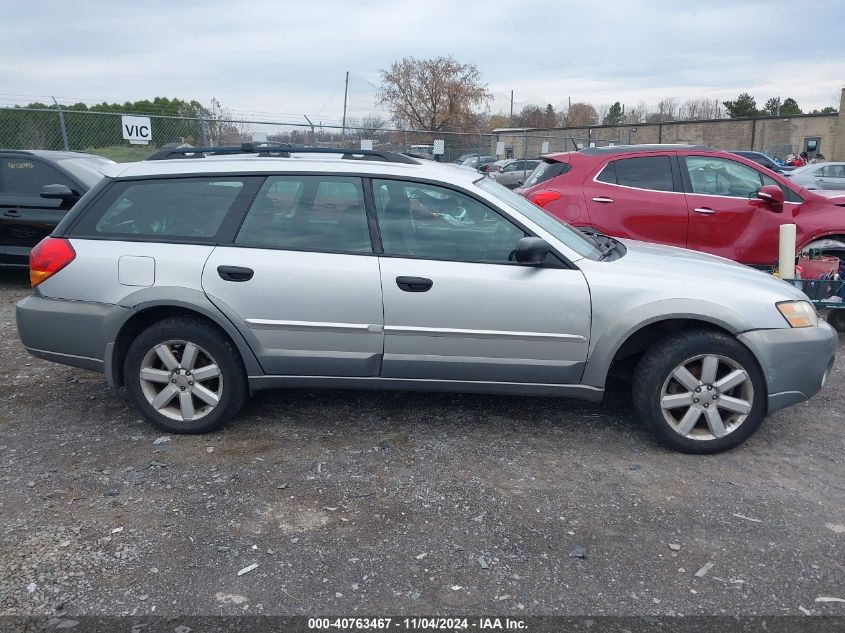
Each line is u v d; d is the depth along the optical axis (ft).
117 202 14.89
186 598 9.62
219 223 14.48
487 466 13.47
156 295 14.16
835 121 142.20
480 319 13.83
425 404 16.52
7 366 19.35
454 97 145.38
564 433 14.99
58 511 11.82
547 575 10.16
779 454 14.11
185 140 51.16
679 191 25.16
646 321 13.60
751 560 10.53
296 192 14.49
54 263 14.64
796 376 13.73
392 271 13.89
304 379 14.56
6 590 9.76
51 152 30.53
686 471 13.32
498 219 14.16
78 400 16.88
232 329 14.14
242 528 11.32
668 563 10.46
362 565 10.37
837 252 25.03
